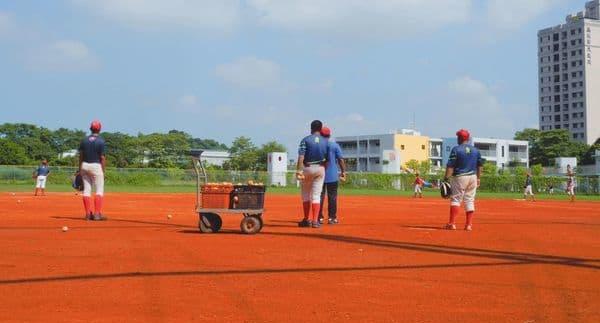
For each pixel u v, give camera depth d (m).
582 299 5.31
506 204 30.20
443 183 12.16
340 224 13.23
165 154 94.62
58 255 7.62
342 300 5.23
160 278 6.12
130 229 11.34
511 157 122.56
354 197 39.84
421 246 8.93
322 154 12.02
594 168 99.12
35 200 25.00
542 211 21.66
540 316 4.70
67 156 92.50
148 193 40.47
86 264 6.93
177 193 40.78
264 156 103.38
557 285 5.93
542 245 9.23
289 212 18.02
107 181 59.75
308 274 6.45
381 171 109.25
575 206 27.80
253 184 10.75
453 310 4.89
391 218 15.84
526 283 6.03
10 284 5.77
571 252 8.38
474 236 10.59
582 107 165.25
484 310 4.90
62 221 13.05
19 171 57.00
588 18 172.50
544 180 70.62
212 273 6.43
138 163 92.69
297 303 5.11
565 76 169.12
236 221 13.43
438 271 6.70
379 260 7.45
